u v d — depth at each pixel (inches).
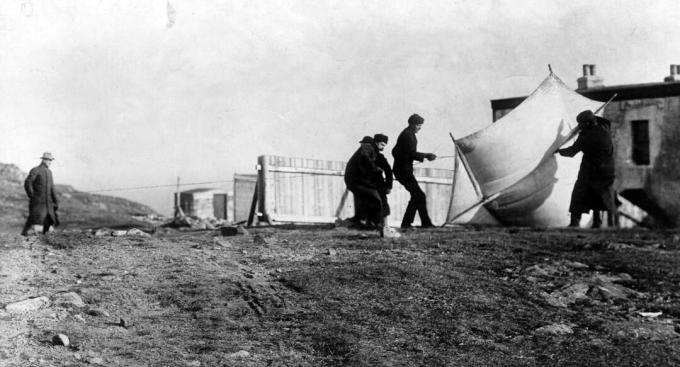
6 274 385.1
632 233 568.7
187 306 333.7
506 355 285.3
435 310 335.0
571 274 412.8
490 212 670.5
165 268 408.8
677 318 345.1
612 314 348.2
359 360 271.3
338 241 519.2
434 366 269.7
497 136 666.2
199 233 619.2
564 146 663.8
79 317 307.7
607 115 936.9
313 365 268.5
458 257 449.7
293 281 376.5
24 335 279.0
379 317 322.7
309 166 774.5
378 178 613.9
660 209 902.4
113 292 350.6
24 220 1178.6
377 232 573.3
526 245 495.5
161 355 268.5
